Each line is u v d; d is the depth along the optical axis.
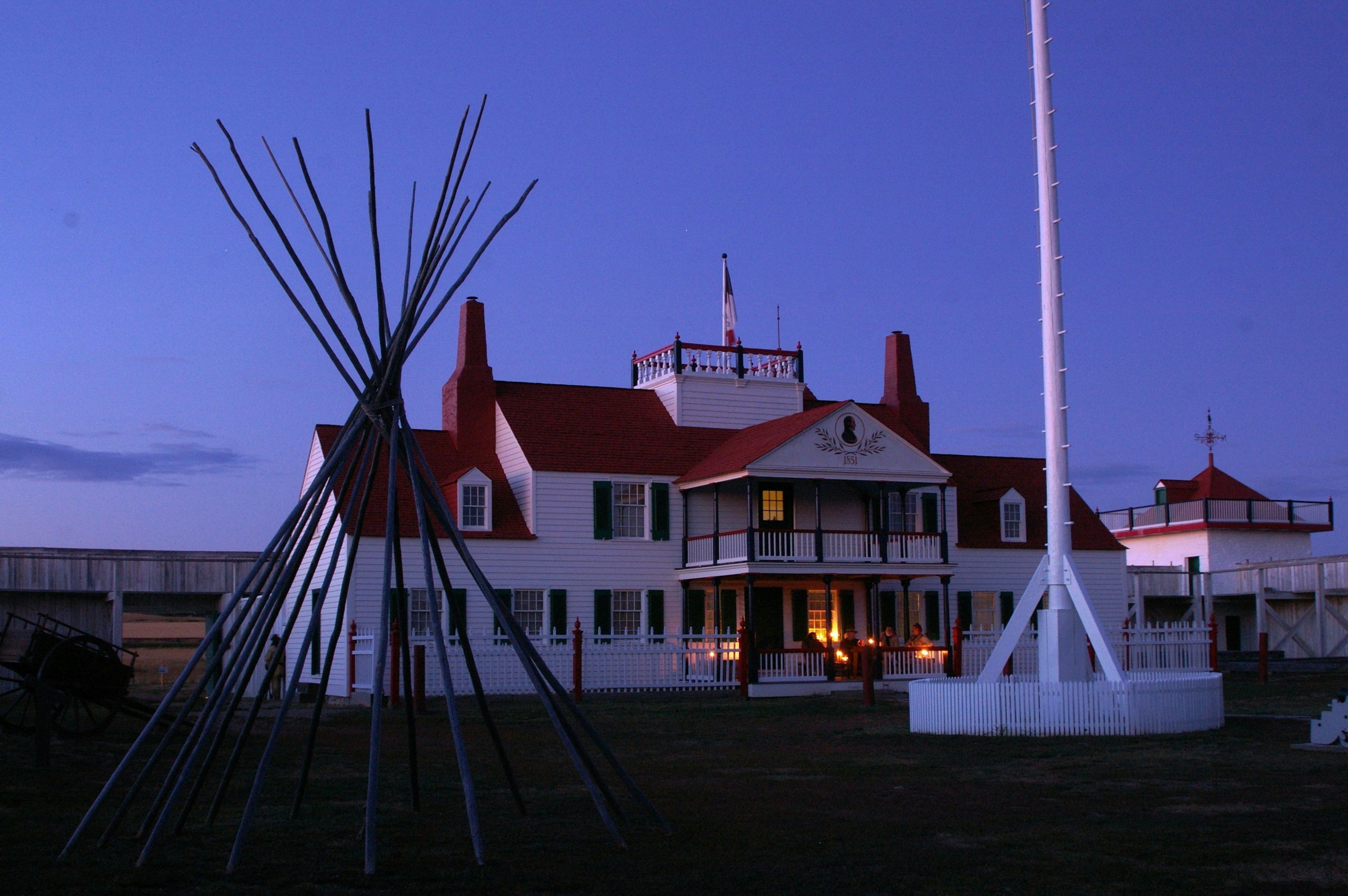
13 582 32.78
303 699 31.03
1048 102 18.84
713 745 18.62
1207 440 58.22
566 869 8.95
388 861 9.21
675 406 38.75
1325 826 10.59
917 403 43.28
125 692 17.77
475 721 22.89
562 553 35.00
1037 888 8.36
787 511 37.47
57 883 8.42
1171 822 10.91
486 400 37.69
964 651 34.81
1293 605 47.53
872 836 10.33
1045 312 19.02
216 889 8.27
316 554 10.72
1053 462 19.11
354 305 10.55
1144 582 48.66
